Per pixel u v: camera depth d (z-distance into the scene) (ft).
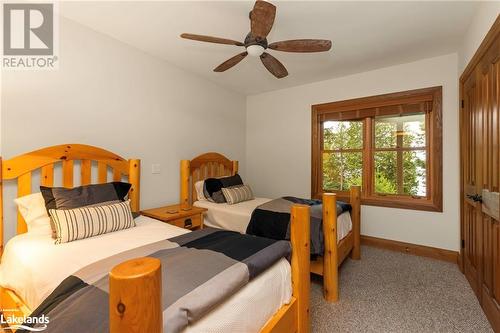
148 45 8.68
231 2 6.33
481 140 6.27
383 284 7.56
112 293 1.86
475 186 6.87
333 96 11.96
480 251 6.40
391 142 10.97
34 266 4.36
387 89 10.58
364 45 8.59
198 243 4.81
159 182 9.76
